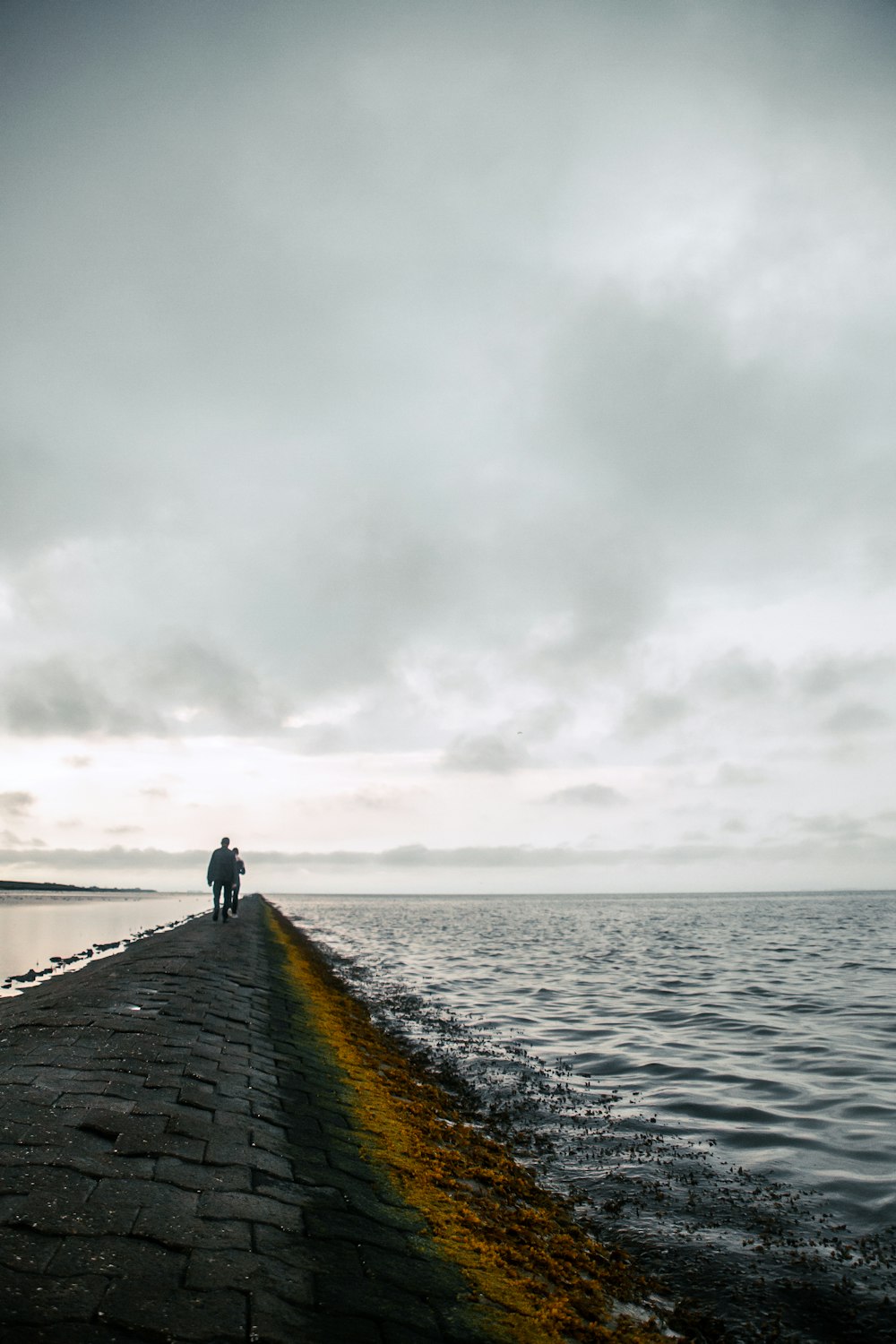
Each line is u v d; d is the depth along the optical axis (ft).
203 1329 10.71
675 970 86.02
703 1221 20.52
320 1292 12.50
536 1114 30.09
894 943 132.46
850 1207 21.54
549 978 77.25
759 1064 39.37
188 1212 14.20
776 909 383.65
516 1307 13.96
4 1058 23.11
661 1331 14.93
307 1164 18.33
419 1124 25.02
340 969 80.48
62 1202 13.66
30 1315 10.25
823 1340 15.10
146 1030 28.84
